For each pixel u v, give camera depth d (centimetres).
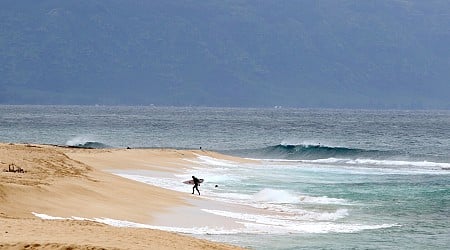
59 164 6328
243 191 7081
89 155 8969
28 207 4422
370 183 8344
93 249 2748
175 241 3466
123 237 3341
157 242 3328
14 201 4450
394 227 5291
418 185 8188
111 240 3167
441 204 6506
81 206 4803
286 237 4722
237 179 8281
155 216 4972
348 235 4925
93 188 5481
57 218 4272
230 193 6862
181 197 6062
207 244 3566
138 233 3597
